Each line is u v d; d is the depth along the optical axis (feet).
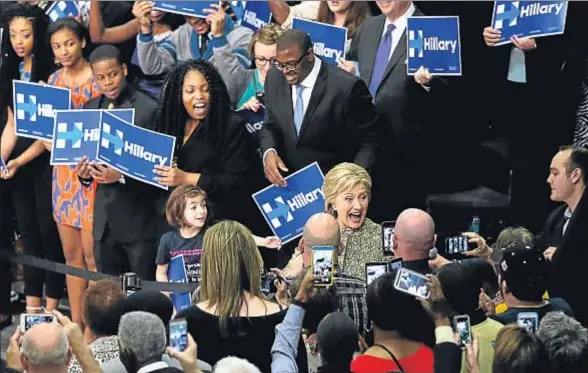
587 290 52.90
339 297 45.98
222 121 56.18
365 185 50.16
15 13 60.03
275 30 56.39
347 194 49.93
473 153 57.11
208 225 54.95
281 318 43.34
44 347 39.50
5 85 60.34
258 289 43.60
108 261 58.29
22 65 60.70
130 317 39.63
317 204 54.85
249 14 59.47
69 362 41.83
